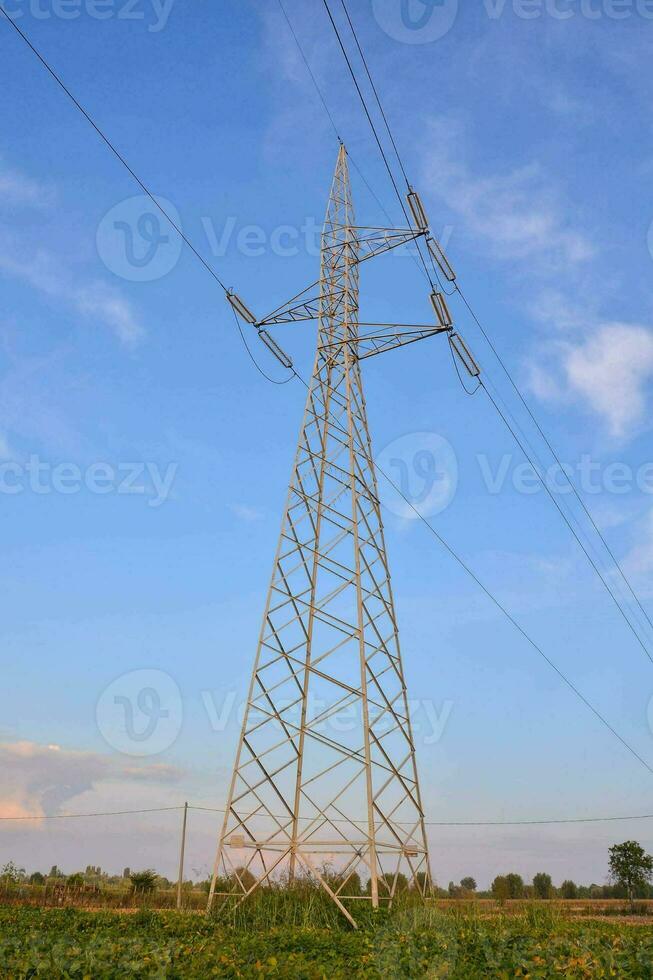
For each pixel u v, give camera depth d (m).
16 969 15.04
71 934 21.64
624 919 39.25
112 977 14.88
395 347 35.56
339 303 36.69
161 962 15.77
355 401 35.28
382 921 23.50
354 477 32.38
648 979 15.26
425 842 28.25
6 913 28.03
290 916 25.33
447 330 34.59
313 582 32.12
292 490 32.94
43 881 46.09
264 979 14.95
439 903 27.39
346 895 26.34
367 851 25.36
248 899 26.73
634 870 59.91
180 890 38.75
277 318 37.59
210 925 24.28
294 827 27.08
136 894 44.62
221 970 15.66
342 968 16.78
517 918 25.91
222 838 27.17
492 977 15.66
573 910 50.81
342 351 35.59
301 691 29.45
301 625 30.92
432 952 17.88
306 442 33.94
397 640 31.22
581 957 16.41
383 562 32.56
